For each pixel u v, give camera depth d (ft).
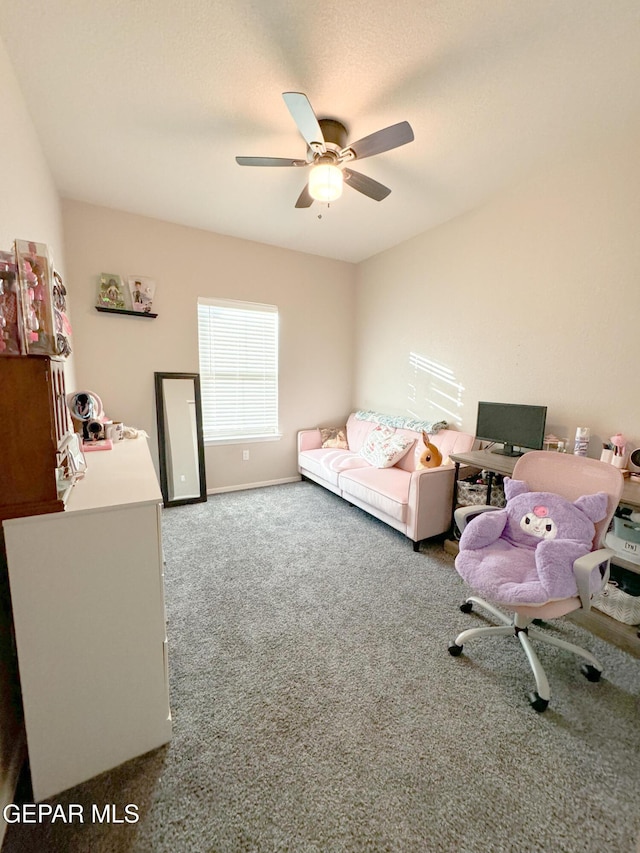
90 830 3.20
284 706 4.43
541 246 8.10
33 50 4.90
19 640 3.27
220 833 3.18
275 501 11.85
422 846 3.09
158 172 8.00
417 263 11.55
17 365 3.08
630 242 6.70
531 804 3.42
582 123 6.37
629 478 6.42
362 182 6.91
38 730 3.39
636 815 3.34
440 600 6.65
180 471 11.51
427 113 6.10
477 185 8.50
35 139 6.53
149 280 10.49
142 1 4.25
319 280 13.66
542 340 8.25
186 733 4.08
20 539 3.18
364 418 13.53
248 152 7.27
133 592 3.64
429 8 4.33
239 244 11.85
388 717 4.29
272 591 6.89
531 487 5.98
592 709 4.44
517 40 4.74
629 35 4.66
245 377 12.73
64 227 9.34
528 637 5.26
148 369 10.85
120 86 5.56
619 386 7.01
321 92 5.64
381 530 9.71
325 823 3.25
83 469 4.63
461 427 10.43
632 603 5.54
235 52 4.94
